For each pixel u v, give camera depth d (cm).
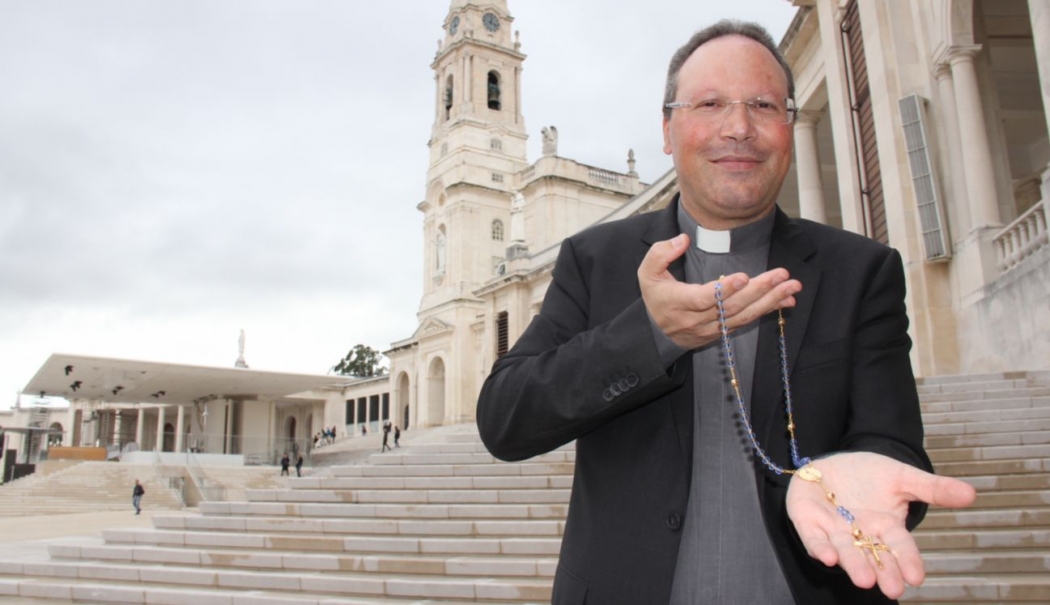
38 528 1720
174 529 928
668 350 146
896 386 172
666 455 170
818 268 183
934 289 1198
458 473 970
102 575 834
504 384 169
